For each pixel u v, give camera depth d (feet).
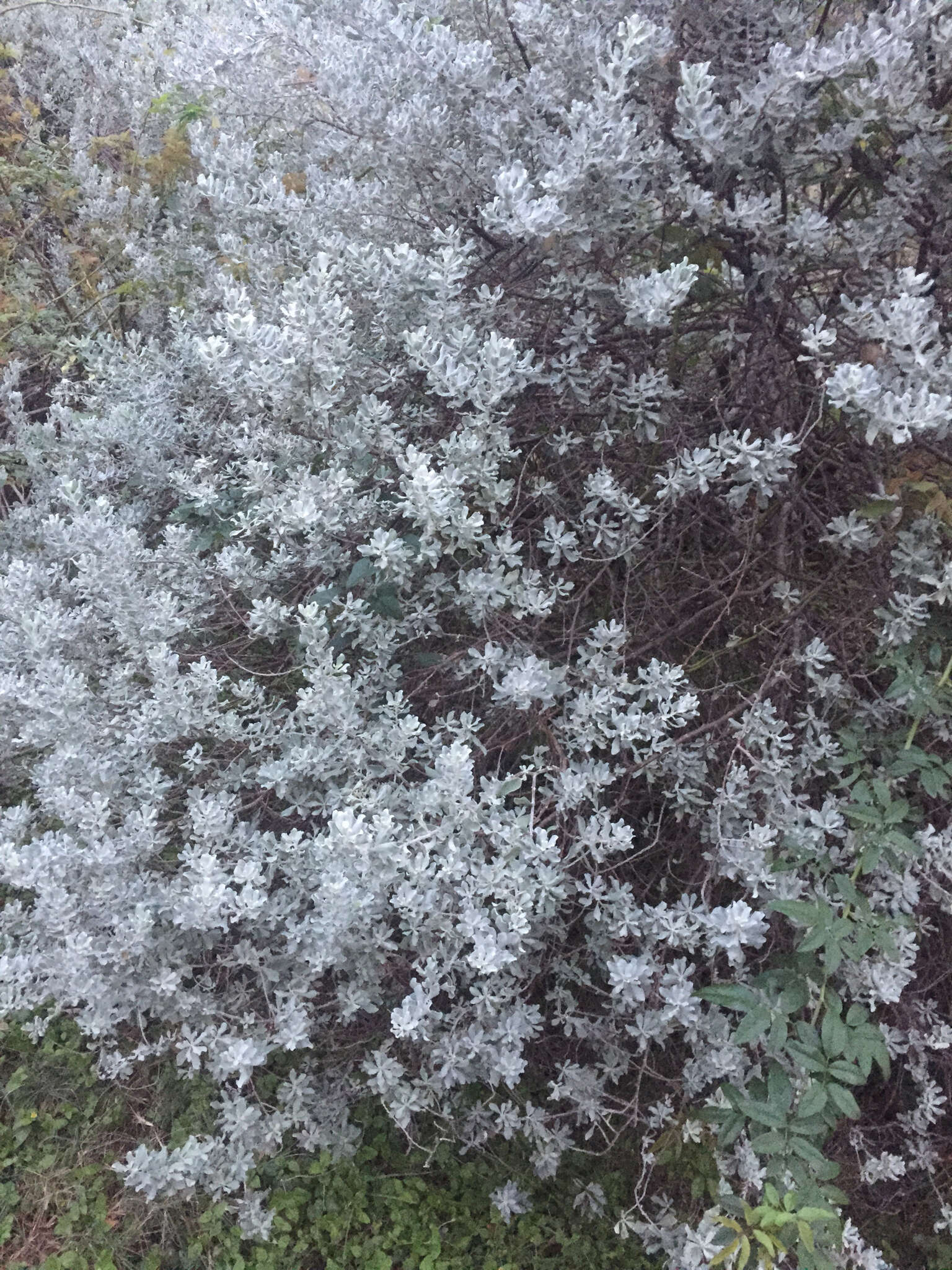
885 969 6.20
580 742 6.61
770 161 6.37
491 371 6.13
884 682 7.13
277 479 8.39
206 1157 6.37
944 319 6.71
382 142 7.28
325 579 7.92
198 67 8.23
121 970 6.41
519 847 5.98
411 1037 6.35
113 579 7.56
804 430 6.21
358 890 5.70
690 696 6.37
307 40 7.77
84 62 15.02
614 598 7.33
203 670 7.10
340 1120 7.21
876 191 6.73
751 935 5.57
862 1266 6.01
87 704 7.52
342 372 6.57
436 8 8.20
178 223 12.94
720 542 7.61
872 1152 7.28
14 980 6.22
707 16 6.48
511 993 6.23
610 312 6.87
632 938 6.84
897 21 5.47
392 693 7.30
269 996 7.00
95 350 11.50
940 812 6.84
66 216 13.29
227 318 6.58
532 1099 7.34
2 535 9.86
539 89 6.79
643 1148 6.72
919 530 6.66
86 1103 7.51
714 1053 6.15
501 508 7.36
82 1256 6.71
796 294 6.93
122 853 6.68
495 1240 7.03
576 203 6.26
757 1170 6.07
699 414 7.14
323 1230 7.05
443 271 6.54
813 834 6.25
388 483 7.30
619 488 6.77
